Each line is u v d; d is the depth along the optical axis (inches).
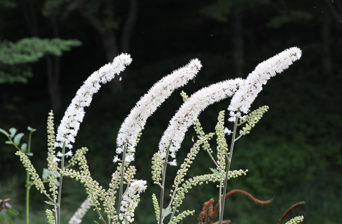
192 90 586.9
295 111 525.7
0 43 346.0
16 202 394.9
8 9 605.0
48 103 745.6
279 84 581.0
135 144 68.2
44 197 407.5
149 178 418.6
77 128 68.3
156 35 823.1
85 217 296.0
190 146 461.1
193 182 69.5
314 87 569.9
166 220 319.0
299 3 528.7
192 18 810.8
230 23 786.2
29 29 663.8
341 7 487.5
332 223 316.2
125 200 69.1
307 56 669.9
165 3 807.1
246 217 335.3
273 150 443.8
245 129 65.4
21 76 338.0
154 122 541.6
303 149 450.0
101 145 514.9
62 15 532.4
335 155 446.9
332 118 498.3
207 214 76.9
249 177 395.9
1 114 717.9
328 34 625.0
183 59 739.4
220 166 69.2
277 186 390.0
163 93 64.7
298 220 71.4
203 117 518.6
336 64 654.5
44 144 558.3
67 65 860.6
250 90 65.9
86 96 67.8
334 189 374.3
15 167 503.2
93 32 799.1
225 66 675.4
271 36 756.6
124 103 611.2
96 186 69.1
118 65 67.2
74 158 68.4
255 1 472.1
